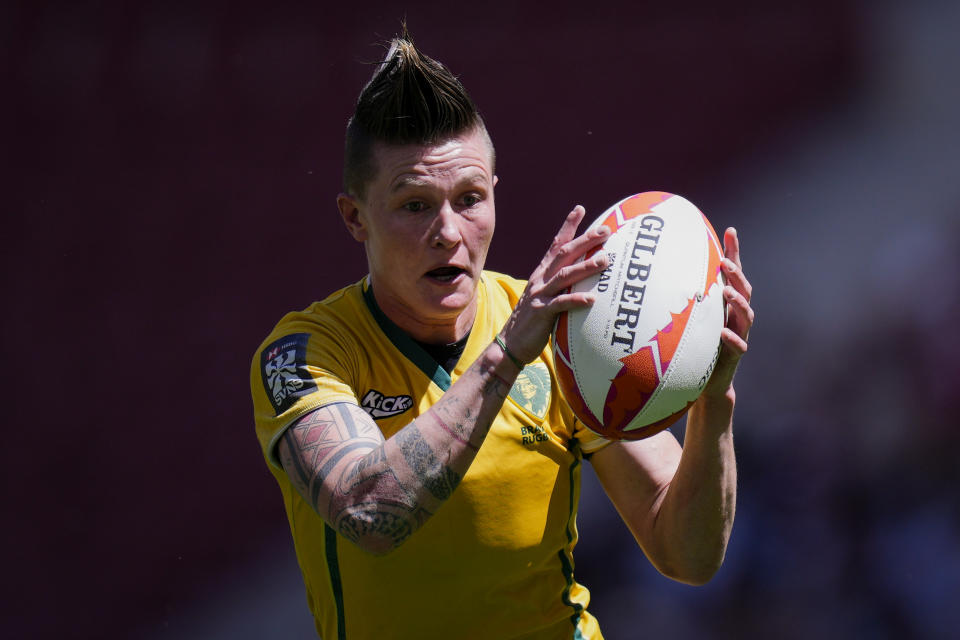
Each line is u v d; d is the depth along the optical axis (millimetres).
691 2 33344
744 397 28562
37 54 31547
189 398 28984
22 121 31125
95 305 29797
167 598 27203
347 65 31266
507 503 8727
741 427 27578
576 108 31938
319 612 9219
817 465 26141
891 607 23578
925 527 24594
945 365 27562
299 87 31219
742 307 8109
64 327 29625
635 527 9602
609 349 7742
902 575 23922
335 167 30688
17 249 30250
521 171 31203
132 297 29844
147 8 31812
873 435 26594
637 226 8039
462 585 8664
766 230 32688
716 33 33156
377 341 8953
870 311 30281
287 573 27234
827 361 28859
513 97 31828
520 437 8797
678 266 7867
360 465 7574
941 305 29672
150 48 31594
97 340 29516
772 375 29000
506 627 8852
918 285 30297
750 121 33188
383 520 7492
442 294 8453
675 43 32906
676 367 7758
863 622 23500
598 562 24219
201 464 28391
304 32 31594
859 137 33781
